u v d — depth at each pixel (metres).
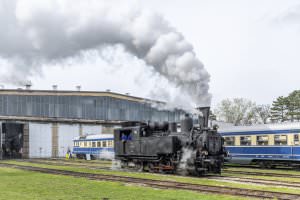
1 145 43.78
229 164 30.84
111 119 50.59
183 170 21.64
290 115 59.56
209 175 20.97
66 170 24.05
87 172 23.22
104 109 50.28
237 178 19.17
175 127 23.20
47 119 46.50
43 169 25.34
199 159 20.47
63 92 47.78
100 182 17.61
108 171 24.19
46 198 13.05
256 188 15.29
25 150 44.91
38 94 46.12
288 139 24.39
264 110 70.00
